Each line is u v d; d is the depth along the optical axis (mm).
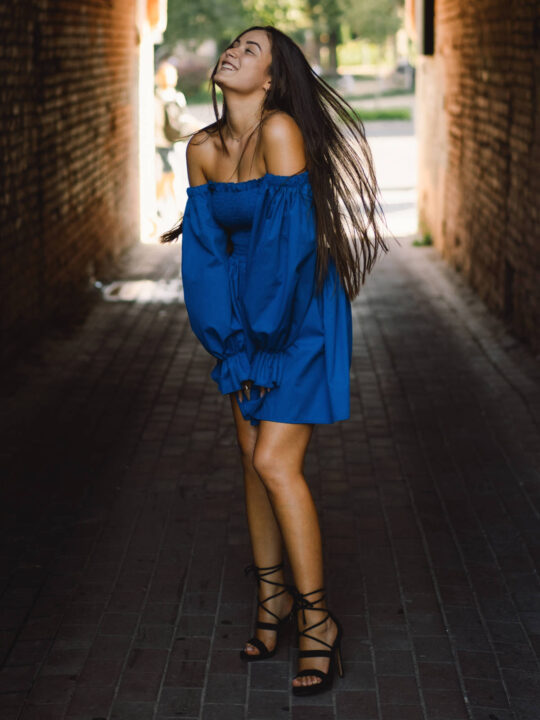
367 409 5984
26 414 5855
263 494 3186
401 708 2955
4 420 5723
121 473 4926
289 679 3107
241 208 2906
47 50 7902
